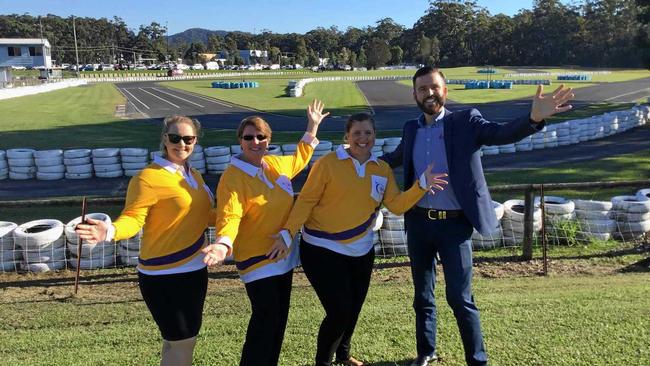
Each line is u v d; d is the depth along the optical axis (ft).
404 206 11.12
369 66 387.55
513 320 14.08
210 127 78.23
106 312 16.20
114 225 9.11
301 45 488.44
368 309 15.38
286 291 10.94
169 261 9.64
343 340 11.93
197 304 9.99
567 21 347.56
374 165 11.46
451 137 11.14
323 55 504.84
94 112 99.14
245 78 255.91
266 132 10.41
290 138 66.59
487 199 11.32
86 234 8.75
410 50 443.73
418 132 11.78
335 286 11.10
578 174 42.37
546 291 16.97
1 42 235.20
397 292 17.40
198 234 9.96
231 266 21.09
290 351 12.75
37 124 79.10
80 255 19.77
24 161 43.42
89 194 38.63
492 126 10.70
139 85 200.85
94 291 18.66
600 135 64.95
